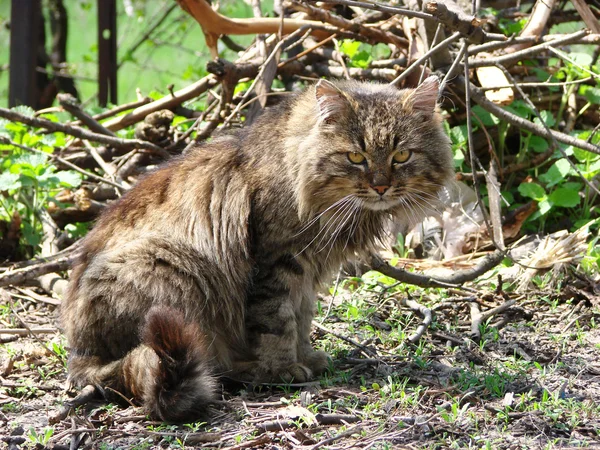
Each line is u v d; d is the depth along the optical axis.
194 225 4.55
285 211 4.40
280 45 6.59
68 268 6.09
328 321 5.43
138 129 7.28
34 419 4.16
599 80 6.39
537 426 3.78
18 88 8.16
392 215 4.76
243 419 4.06
